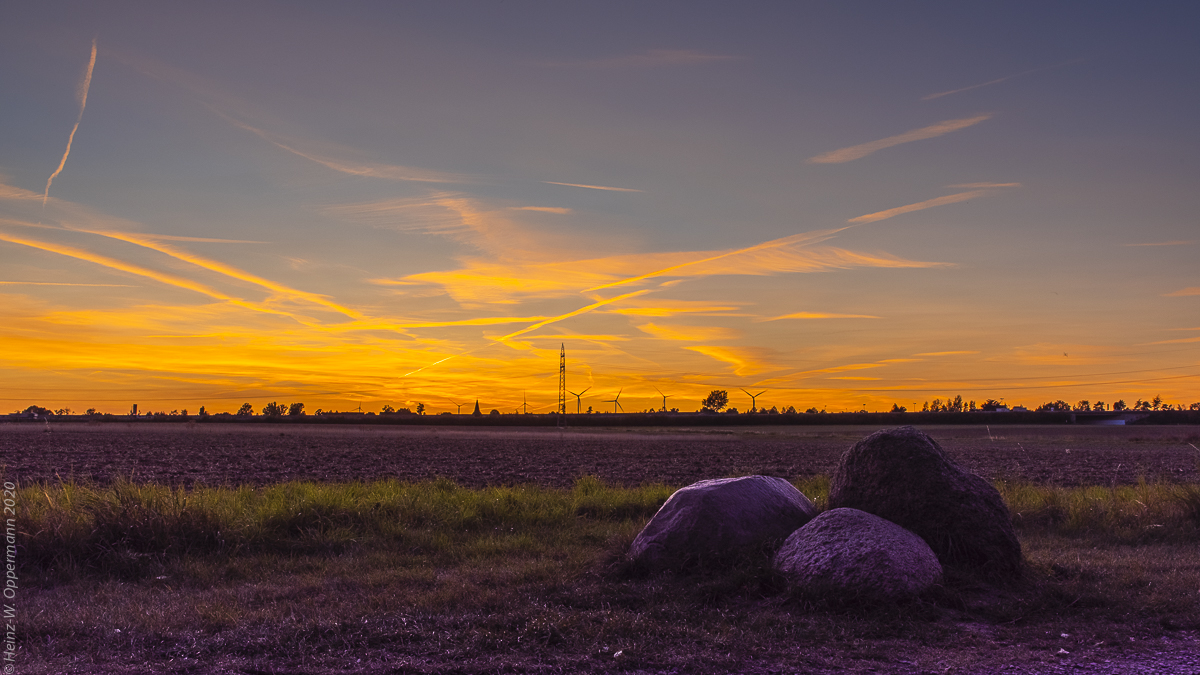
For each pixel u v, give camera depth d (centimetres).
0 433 5912
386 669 542
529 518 1294
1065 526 1262
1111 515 1295
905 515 854
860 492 896
